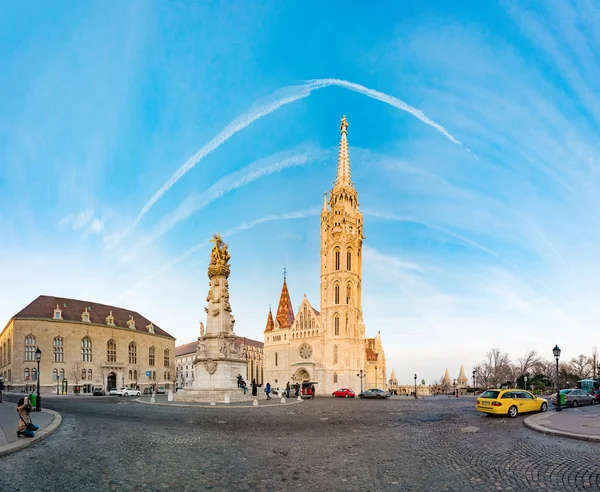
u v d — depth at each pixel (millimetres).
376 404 55938
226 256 59375
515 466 15578
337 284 133875
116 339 135250
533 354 133500
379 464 16281
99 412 38906
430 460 16922
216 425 28516
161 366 153875
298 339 136000
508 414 34062
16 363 111625
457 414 38125
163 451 18766
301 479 14211
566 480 13633
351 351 128875
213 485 13555
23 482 13875
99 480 14125
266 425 28672
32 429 21422
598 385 67188
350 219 140250
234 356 58062
